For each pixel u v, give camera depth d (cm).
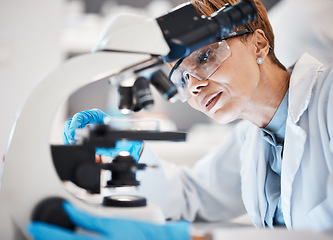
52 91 92
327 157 116
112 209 92
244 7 105
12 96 264
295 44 250
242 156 170
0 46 262
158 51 94
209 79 131
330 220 107
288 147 126
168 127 332
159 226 82
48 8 269
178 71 133
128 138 96
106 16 333
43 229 79
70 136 140
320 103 122
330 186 98
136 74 98
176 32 96
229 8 105
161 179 173
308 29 244
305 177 122
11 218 87
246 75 132
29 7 266
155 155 174
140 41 95
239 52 132
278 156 143
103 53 94
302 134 121
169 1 364
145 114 334
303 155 123
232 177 183
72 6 315
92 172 100
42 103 91
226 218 185
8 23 264
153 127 108
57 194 90
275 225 150
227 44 129
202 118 386
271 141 145
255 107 142
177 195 176
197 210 180
